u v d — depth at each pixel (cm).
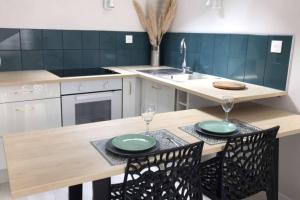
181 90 249
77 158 130
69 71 313
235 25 263
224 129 168
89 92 288
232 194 162
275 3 226
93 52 335
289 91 222
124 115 316
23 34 294
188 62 326
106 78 291
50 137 153
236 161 155
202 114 204
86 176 116
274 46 229
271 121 193
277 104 231
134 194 126
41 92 262
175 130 169
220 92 220
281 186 236
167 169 127
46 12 301
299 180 222
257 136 153
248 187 166
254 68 249
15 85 249
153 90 298
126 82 308
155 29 347
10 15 285
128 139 147
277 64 229
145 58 371
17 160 126
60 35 312
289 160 227
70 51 322
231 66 272
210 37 291
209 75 298
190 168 134
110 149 137
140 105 324
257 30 244
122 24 345
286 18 219
